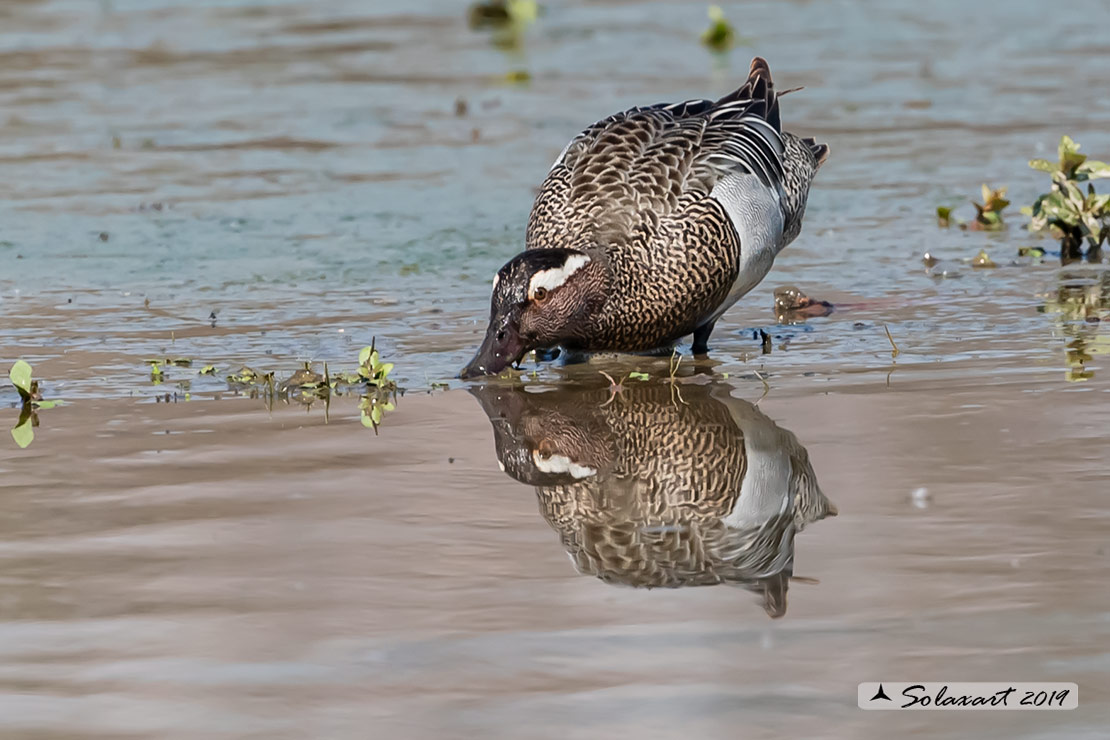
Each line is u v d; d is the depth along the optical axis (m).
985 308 13.30
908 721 6.25
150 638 7.16
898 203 17.08
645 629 7.20
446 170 18.53
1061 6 28.31
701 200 12.03
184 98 22.55
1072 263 14.81
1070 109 20.53
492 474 9.49
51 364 12.06
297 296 13.99
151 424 10.55
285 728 6.29
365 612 7.42
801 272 14.70
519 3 27.88
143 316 13.43
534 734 6.19
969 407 10.48
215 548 8.26
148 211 17.05
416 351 12.38
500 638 7.12
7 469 9.58
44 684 6.72
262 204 17.25
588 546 8.31
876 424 10.20
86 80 23.70
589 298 11.71
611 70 23.67
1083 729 6.15
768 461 9.57
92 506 8.89
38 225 16.53
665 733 6.18
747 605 7.47
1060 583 7.52
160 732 6.28
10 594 7.66
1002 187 16.11
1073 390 10.81
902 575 7.70
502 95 22.30
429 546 8.30
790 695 6.49
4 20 28.42
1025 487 8.86
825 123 20.44
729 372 11.72
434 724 6.29
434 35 27.09
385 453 9.89
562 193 12.27
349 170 18.66
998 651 6.82
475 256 15.16
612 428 10.37
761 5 29.55
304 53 25.62
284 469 9.56
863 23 27.31
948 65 23.67
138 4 29.80
